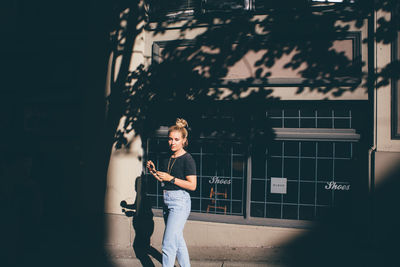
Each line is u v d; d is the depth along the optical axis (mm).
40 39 5031
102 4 4691
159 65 4609
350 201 4113
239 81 4266
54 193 5066
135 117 4555
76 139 4996
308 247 4105
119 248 4375
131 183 4547
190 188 3064
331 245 4039
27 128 5188
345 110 4156
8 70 5207
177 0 4641
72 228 4914
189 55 4512
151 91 4613
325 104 4215
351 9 4016
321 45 4102
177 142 3180
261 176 4379
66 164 5035
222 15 4410
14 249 3748
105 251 4242
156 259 3996
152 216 4566
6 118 5227
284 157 4320
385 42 3822
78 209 4918
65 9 4953
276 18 4219
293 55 4176
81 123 4953
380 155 3814
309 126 4262
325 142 4195
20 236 3900
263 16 4266
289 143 4309
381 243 3846
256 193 4395
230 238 4312
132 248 4375
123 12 4621
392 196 3787
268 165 4363
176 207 3078
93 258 3984
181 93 4492
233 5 4465
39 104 5141
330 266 3590
